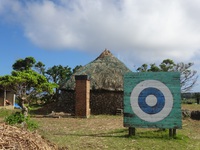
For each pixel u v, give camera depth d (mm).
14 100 34219
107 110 26703
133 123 13516
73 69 42344
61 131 14969
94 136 13469
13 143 5840
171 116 13383
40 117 21984
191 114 23219
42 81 18719
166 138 13172
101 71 28250
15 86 18281
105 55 30375
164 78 13570
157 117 13445
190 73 42969
